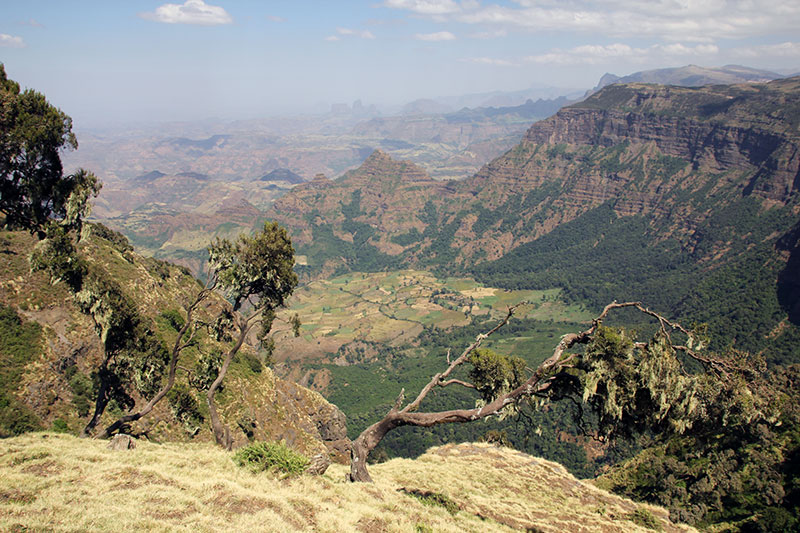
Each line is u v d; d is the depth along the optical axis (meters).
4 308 51.06
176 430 52.84
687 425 23.20
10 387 45.69
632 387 23.53
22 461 20.73
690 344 23.58
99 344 55.78
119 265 72.94
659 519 39.69
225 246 35.78
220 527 16.48
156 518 16.41
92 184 31.94
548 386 26.42
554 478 45.62
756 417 22.88
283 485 22.92
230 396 63.53
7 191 29.09
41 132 27.84
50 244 31.20
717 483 57.66
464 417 27.16
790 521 48.59
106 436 34.78
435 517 23.98
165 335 66.00
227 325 37.53
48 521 14.79
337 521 19.48
